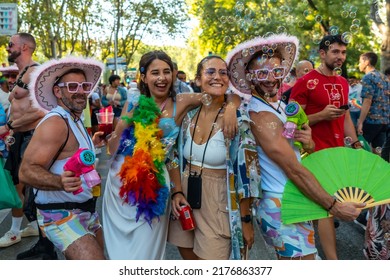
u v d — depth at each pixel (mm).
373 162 2654
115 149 2818
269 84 2623
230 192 2580
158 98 2809
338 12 8445
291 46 2752
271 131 2555
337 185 2633
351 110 6980
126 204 2730
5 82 6230
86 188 2568
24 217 5176
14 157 4004
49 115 2523
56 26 23750
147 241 2699
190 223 2650
